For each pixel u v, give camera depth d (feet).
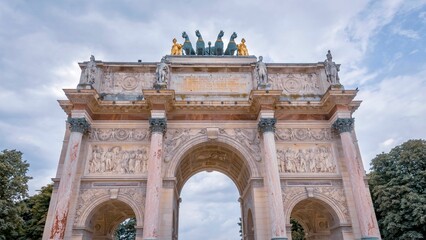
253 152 92.73
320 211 97.66
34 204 144.56
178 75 103.19
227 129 95.35
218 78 103.14
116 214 100.99
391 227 114.62
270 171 84.64
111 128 94.68
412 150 126.31
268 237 82.48
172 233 86.22
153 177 82.69
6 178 113.70
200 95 99.55
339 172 90.94
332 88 94.02
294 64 105.81
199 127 95.09
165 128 91.25
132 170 89.61
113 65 103.45
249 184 92.02
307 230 108.17
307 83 104.27
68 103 94.79
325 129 96.84
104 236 98.78
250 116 97.09
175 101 94.94
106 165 89.97
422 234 111.45
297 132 96.07
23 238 131.85
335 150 93.71
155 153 85.61
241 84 102.37
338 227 85.92
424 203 111.14
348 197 86.84
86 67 98.02
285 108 97.45
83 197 85.51
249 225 99.96
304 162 92.27
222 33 119.34
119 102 94.58
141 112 96.22
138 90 101.14
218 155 105.70
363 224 80.28
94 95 90.84
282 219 79.46
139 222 82.89
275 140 94.43
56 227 76.28
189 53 115.55
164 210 84.12
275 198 81.35
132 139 93.56
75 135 86.84
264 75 97.60
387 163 134.10
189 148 92.58
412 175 122.31
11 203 113.19
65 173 81.97
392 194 119.85
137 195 86.22
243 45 116.98
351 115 98.37
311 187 88.69
